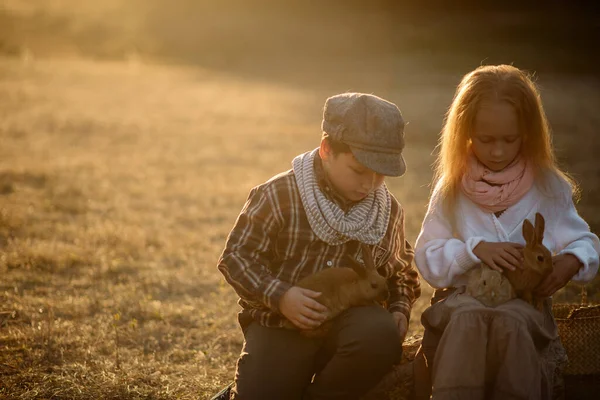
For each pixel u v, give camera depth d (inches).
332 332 122.0
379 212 125.9
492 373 112.9
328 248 125.0
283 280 125.0
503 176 123.9
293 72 968.3
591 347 137.9
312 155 126.6
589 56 998.4
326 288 120.2
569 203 126.3
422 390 124.6
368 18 1417.3
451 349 111.0
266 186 126.0
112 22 1428.4
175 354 173.0
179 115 607.5
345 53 1141.7
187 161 424.8
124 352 170.9
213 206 324.5
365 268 120.4
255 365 121.7
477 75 124.5
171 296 214.7
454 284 128.0
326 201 121.9
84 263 237.1
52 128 518.3
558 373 124.3
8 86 738.2
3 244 252.7
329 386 120.0
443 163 129.0
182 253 253.4
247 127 554.6
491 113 119.9
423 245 131.2
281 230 124.9
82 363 162.7
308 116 614.5
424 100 691.4
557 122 545.3
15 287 207.5
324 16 1480.1
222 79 892.0
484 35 1168.2
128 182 362.9
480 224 127.6
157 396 149.9
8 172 360.8
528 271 115.0
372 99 118.9
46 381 152.5
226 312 202.2
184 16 1525.6
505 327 109.7
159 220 296.8
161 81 854.5
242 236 125.6
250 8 1583.4
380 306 123.3
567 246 124.2
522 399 107.3
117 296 209.2
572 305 147.1
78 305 198.5
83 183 351.6
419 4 1427.2
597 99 679.1
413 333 185.9
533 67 935.0
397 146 117.9
